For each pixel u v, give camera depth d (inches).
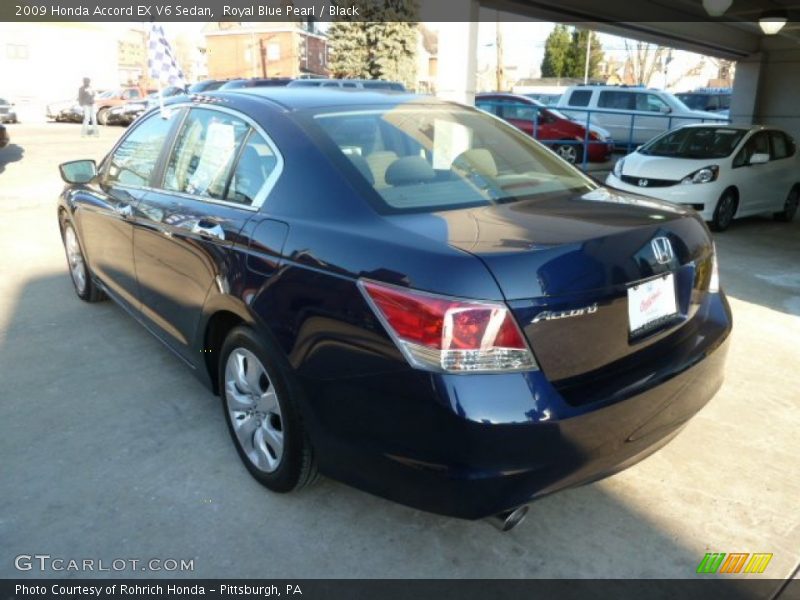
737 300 229.6
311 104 124.6
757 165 372.5
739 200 365.4
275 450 111.2
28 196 396.2
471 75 366.0
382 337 87.6
